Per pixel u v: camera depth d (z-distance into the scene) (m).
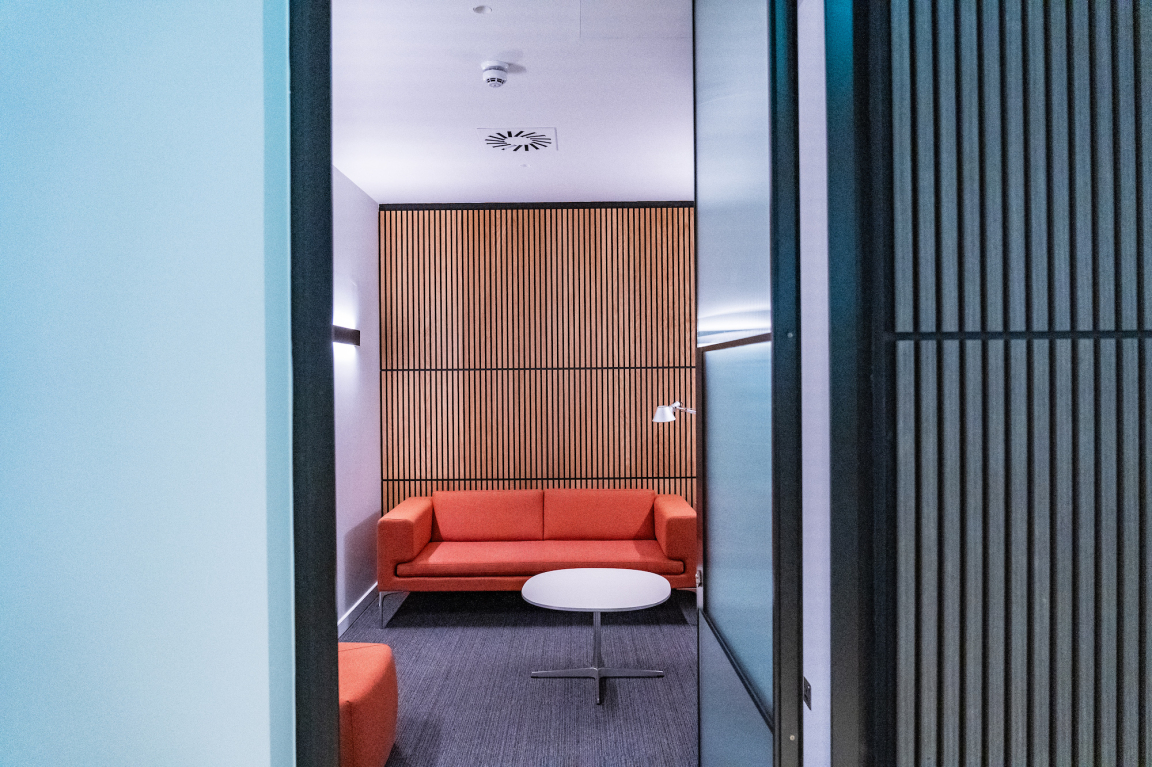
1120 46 1.27
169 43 1.16
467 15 2.41
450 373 5.28
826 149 1.28
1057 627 1.26
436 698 3.23
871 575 1.24
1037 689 1.26
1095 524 1.27
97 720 1.15
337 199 4.35
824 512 1.31
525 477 5.30
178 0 1.16
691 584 4.36
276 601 1.18
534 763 2.65
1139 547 1.27
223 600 1.15
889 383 1.25
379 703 2.45
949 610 1.25
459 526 4.90
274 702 1.16
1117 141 1.27
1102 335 1.27
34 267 1.15
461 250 5.27
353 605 4.45
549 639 3.99
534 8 2.37
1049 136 1.27
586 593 3.42
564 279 5.29
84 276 1.15
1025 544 1.26
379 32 2.53
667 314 5.30
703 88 2.12
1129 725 1.27
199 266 1.15
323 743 1.22
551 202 5.27
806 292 1.36
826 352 1.29
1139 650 1.27
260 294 1.15
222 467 1.15
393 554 4.34
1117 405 1.27
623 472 5.30
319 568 1.22
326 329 1.24
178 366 1.15
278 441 1.19
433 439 5.28
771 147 1.34
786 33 1.34
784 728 1.32
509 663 3.64
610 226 5.29
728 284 1.83
